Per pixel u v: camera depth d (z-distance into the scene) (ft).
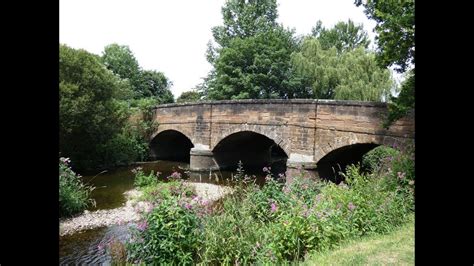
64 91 69.10
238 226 24.63
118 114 89.15
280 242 21.47
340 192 27.71
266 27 135.13
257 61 115.14
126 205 49.83
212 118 83.56
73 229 39.75
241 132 76.54
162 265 21.84
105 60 163.32
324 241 21.58
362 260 18.10
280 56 117.19
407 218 24.93
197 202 25.30
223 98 120.78
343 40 128.16
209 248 22.16
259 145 97.96
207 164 84.69
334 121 56.49
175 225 22.58
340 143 55.52
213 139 83.76
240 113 75.41
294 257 21.04
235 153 91.91
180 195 26.78
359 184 29.89
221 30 141.08
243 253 22.27
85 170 81.56
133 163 99.50
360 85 88.89
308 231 21.86
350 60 97.66
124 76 163.94
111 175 77.00
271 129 68.08
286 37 128.06
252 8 135.64
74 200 45.65
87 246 34.42
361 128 52.42
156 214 22.86
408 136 46.16
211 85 142.51
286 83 115.14
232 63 119.34
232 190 37.06
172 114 97.09
